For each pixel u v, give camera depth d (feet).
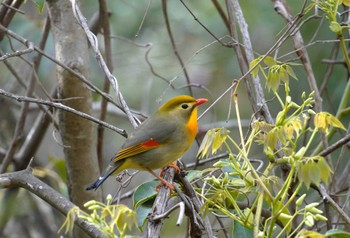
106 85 37.73
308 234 22.34
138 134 29.76
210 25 52.08
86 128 34.14
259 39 51.44
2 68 49.70
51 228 47.29
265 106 30.73
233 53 52.31
